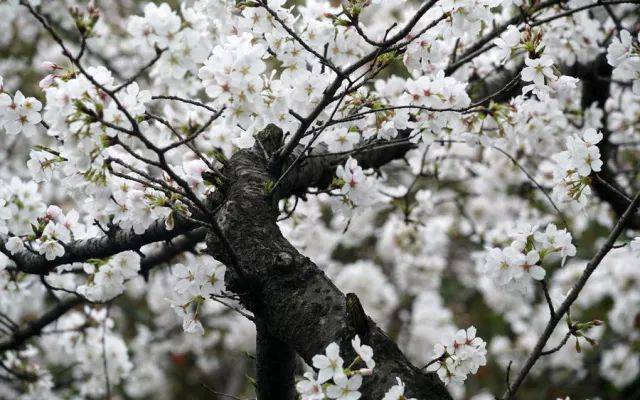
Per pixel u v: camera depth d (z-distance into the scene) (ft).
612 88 30.22
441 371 13.61
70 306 25.38
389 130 17.15
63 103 12.51
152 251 24.11
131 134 12.16
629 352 43.06
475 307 51.11
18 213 17.44
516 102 17.97
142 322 43.16
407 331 46.21
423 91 16.58
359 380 11.27
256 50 13.28
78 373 35.88
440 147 22.89
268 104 14.97
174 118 21.75
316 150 19.19
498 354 46.34
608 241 15.01
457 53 22.91
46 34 40.73
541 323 45.83
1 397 32.71
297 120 16.07
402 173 29.07
